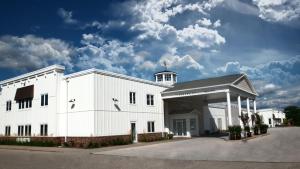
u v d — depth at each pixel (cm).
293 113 7319
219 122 4544
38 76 2825
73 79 2514
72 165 1274
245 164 1115
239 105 2903
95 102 2311
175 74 4072
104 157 1517
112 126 2433
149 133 2872
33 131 2764
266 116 6250
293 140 2100
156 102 3081
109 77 2491
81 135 2347
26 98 2922
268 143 1966
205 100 4034
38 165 1295
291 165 1043
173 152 1645
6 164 1342
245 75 3061
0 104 3319
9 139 3036
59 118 2572
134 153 1661
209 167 1095
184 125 3388
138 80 2828
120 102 2566
